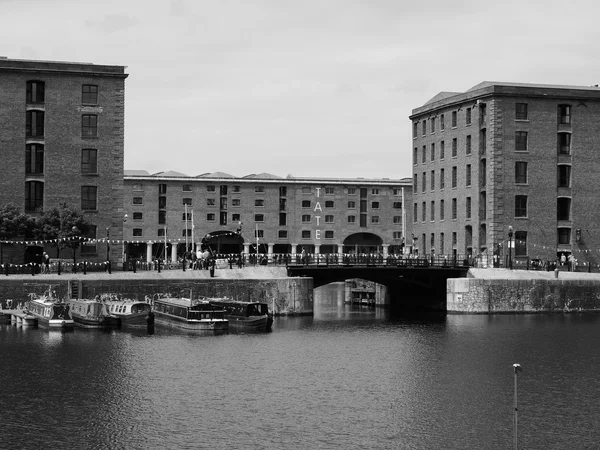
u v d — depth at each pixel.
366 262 127.06
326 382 75.31
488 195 139.75
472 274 126.06
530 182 140.00
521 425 63.19
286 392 71.62
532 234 139.75
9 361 81.62
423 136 159.00
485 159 141.00
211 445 58.50
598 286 123.19
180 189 187.12
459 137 147.25
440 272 128.75
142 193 185.38
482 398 70.44
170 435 60.31
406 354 88.19
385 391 72.44
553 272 127.06
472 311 121.31
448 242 150.25
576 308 122.75
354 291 153.88
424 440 59.91
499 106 139.25
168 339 95.38
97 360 82.62
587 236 141.75
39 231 116.44
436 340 97.00
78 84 120.75
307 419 64.19
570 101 141.50
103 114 121.38
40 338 94.38
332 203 194.38
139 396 69.75
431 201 156.12
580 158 141.75
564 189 141.12
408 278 128.00
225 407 66.88
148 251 172.50
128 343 92.12
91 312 101.94
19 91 119.25
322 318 118.44
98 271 118.50
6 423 62.50
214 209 188.62
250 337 98.19
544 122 140.62
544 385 74.75
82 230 118.12
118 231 121.38
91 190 121.25
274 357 85.88
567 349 91.25
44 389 71.50
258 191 190.88
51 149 120.19
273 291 117.06
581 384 75.12
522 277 125.44
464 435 61.00
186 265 125.81
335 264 124.69
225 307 106.56
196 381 74.94
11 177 119.06
